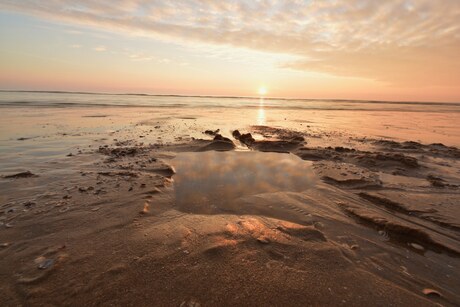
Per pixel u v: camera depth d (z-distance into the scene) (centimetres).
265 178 516
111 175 502
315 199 416
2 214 334
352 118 2053
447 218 351
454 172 590
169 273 229
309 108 3331
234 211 363
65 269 232
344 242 292
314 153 729
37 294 204
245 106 3284
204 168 572
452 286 229
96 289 209
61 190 421
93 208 357
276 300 202
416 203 398
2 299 199
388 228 323
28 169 528
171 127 1227
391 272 244
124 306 194
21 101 2345
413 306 203
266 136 1048
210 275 227
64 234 291
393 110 3384
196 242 277
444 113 3042
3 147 704
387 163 627
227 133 1107
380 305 202
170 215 345
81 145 772
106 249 263
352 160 671
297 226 320
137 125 1244
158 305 195
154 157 659
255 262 246
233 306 195
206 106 3003
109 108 2175
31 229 301
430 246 291
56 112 1650
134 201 381
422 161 690
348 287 219
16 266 236
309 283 221
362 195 438
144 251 260
